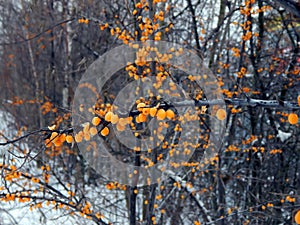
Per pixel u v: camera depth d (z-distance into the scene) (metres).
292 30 5.96
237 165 6.51
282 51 5.66
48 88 10.58
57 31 9.37
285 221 4.95
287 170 6.21
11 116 11.95
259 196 6.01
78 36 8.67
